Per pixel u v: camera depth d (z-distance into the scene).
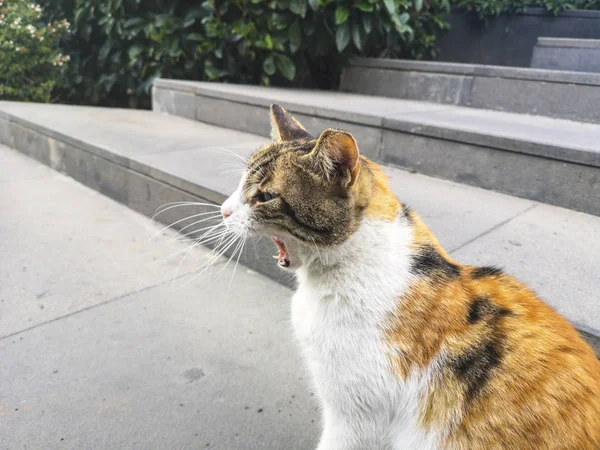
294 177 0.32
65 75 1.41
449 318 0.30
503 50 1.47
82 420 0.39
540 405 0.28
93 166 0.86
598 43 1.08
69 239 0.70
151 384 0.43
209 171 0.72
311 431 0.40
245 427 0.40
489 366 0.29
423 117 0.82
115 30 1.29
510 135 0.68
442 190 0.71
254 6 1.14
